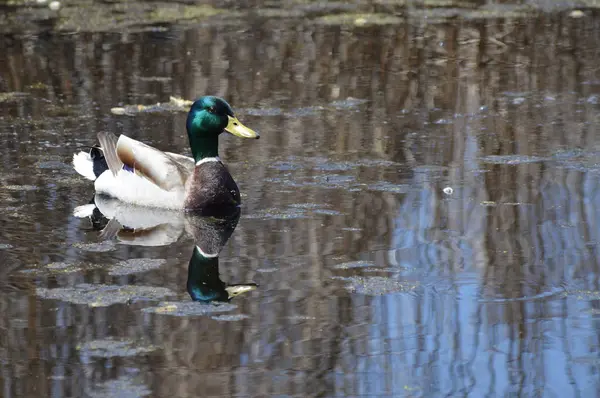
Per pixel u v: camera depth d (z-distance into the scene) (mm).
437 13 25109
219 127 12586
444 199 12484
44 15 24953
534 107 17281
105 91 18703
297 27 23750
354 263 10273
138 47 21875
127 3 26469
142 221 12008
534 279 9766
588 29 23203
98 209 12461
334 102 17906
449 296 9352
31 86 18984
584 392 7516
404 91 18562
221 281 9805
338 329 8625
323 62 20734
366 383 7645
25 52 21375
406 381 7676
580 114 16734
